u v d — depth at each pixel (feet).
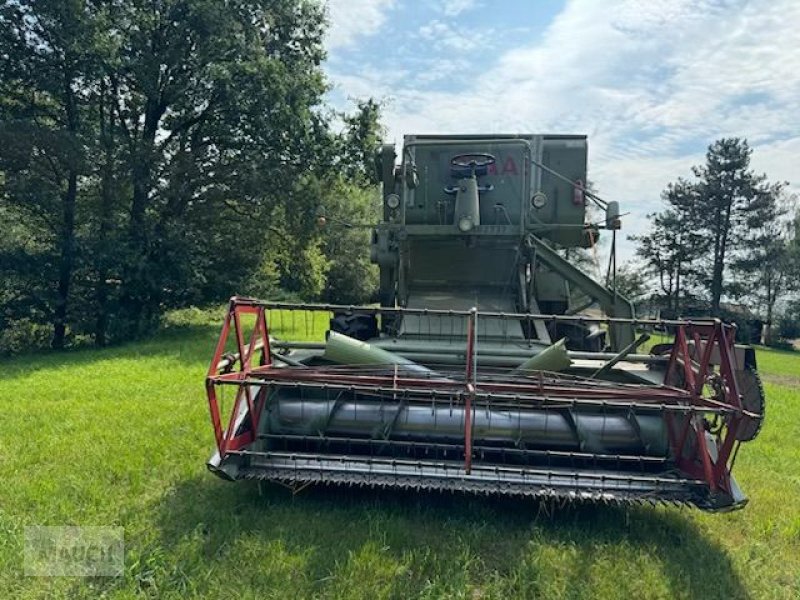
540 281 21.36
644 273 151.02
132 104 60.18
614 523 13.09
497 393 12.76
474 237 20.40
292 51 62.69
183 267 58.03
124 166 54.44
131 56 55.52
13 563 10.66
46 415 21.97
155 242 57.98
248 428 13.94
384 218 22.29
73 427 20.22
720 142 142.92
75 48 47.01
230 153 63.46
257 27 59.06
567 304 21.72
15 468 15.88
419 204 22.26
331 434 14.64
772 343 132.36
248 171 58.70
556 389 12.87
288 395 15.17
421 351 16.15
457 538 12.06
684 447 13.61
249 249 68.90
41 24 48.47
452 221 21.47
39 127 48.49
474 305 20.18
